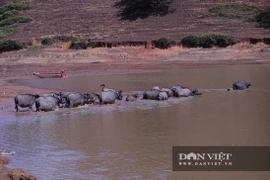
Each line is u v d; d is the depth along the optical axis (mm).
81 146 74000
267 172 61000
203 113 95875
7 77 183250
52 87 147375
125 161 65812
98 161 66188
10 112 104312
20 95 104500
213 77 159875
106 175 60469
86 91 135125
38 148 73625
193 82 148250
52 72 192375
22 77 181375
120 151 70562
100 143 75250
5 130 86500
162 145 72812
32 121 93875
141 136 78625
